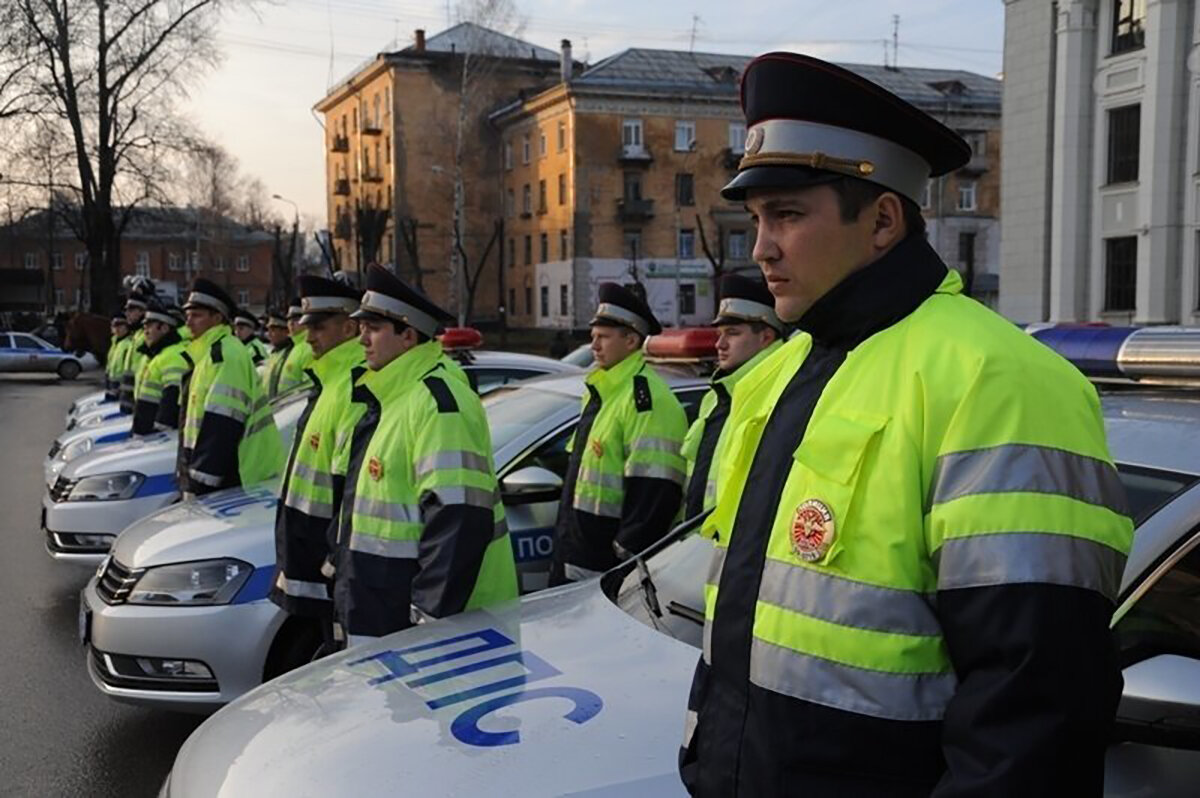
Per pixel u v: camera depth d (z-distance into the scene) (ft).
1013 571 4.01
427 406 10.68
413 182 175.42
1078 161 81.46
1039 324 10.11
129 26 106.11
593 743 6.60
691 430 14.38
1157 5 74.90
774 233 4.91
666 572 9.53
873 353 4.67
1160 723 5.88
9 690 16.61
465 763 6.51
